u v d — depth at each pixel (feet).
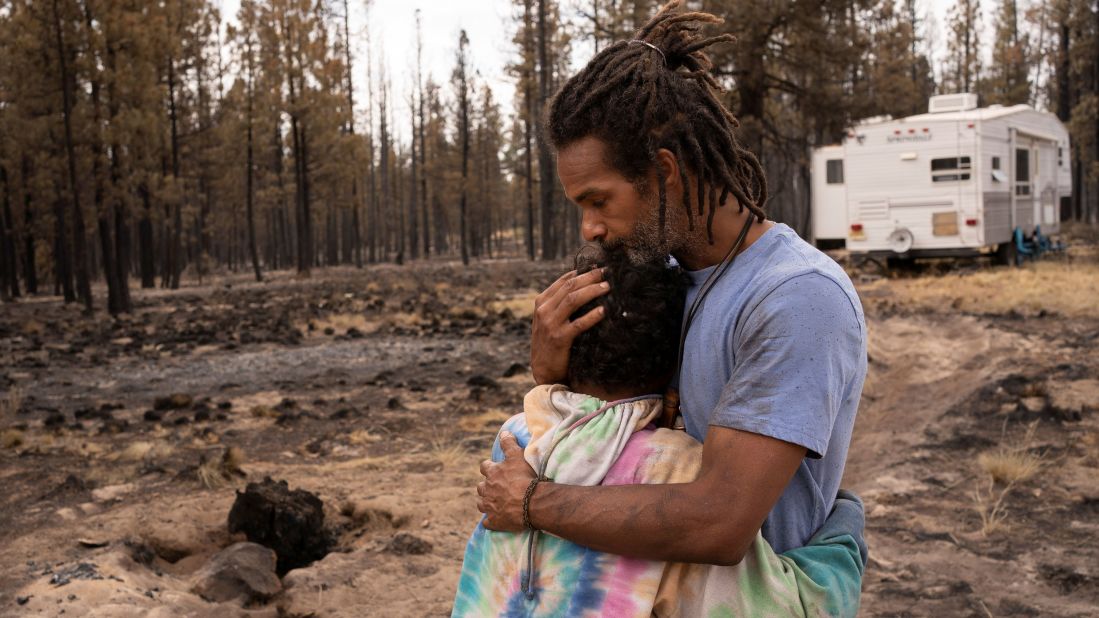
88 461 22.08
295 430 25.54
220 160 149.59
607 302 4.97
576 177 4.82
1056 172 75.36
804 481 4.87
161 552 15.90
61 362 41.75
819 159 72.28
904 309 44.96
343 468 21.24
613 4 72.08
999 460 18.70
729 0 64.39
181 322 62.95
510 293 76.69
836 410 4.49
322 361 39.50
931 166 59.88
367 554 15.11
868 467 20.25
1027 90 170.71
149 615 12.16
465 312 56.39
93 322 65.62
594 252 5.19
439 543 15.80
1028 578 13.76
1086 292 45.34
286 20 132.87
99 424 26.89
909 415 24.61
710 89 5.14
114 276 74.69
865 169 61.67
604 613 4.56
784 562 4.75
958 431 22.04
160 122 85.15
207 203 169.68
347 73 187.52
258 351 43.75
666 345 4.98
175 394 29.63
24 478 20.45
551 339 5.14
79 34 75.10
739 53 65.62
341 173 151.64
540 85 150.30
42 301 99.40
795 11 65.57
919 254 61.11
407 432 25.14
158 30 78.95
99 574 13.56
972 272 61.36
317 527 16.08
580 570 4.68
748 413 4.37
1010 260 64.54
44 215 112.68
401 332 49.70
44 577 13.70
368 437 24.39
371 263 219.82
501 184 290.35
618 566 4.60
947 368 30.09
